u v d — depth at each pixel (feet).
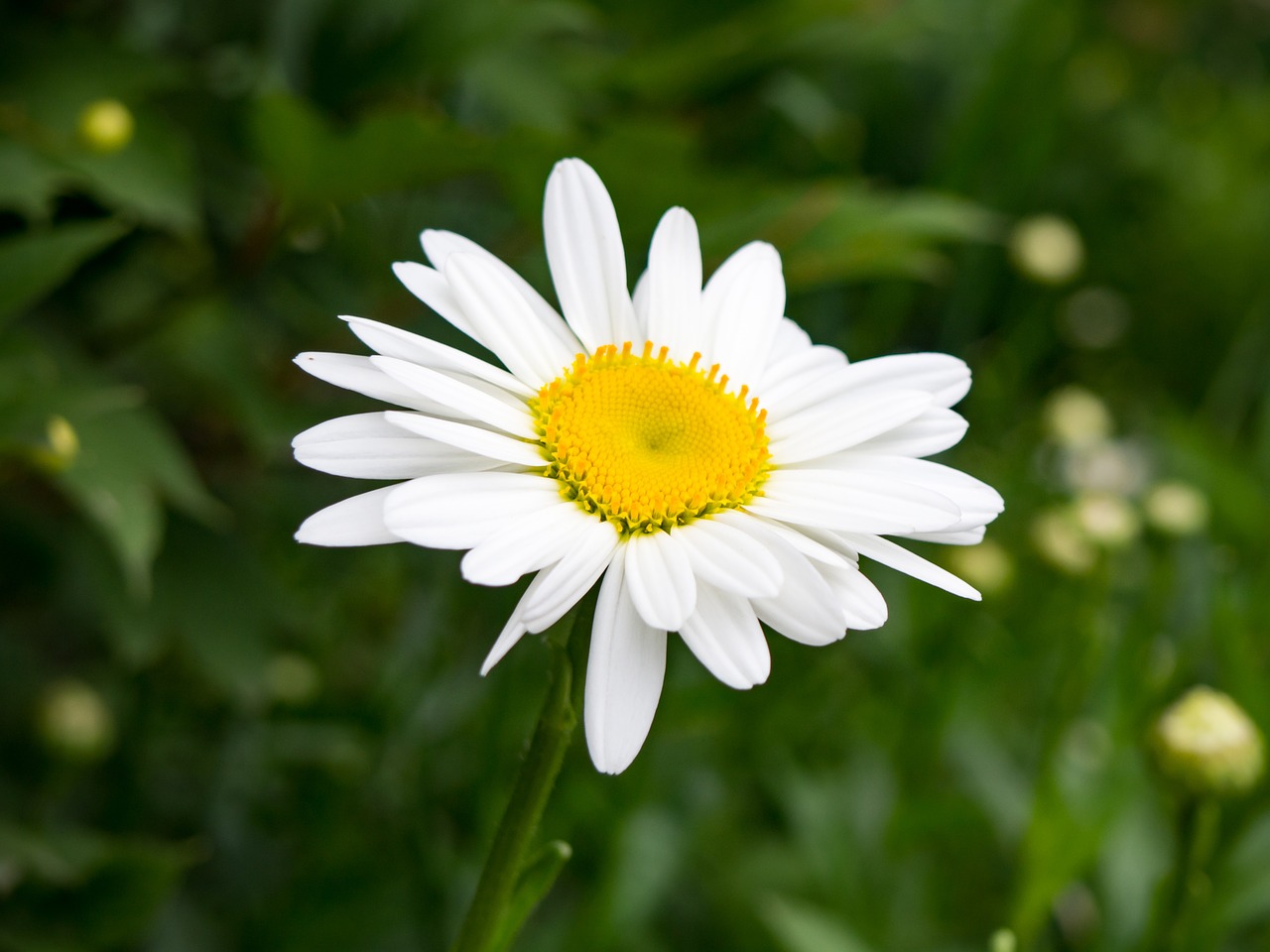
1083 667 1.90
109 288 1.90
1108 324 3.23
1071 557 2.01
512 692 1.90
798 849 2.07
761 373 1.58
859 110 2.79
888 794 2.09
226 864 2.01
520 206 1.82
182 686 2.01
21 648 1.98
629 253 1.91
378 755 1.98
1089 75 3.50
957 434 1.55
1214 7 4.09
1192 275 3.24
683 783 2.00
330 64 1.88
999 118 2.53
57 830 1.82
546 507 1.48
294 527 2.02
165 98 1.87
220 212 1.90
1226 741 1.74
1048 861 1.82
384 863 1.97
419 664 2.00
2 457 1.71
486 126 2.05
